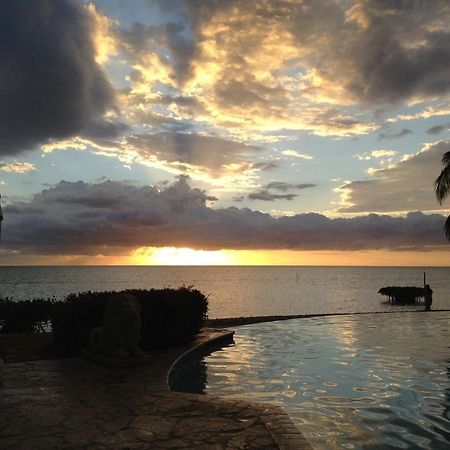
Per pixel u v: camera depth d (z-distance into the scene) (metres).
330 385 9.61
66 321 11.98
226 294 82.75
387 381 9.93
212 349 14.14
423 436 6.70
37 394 7.74
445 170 24.61
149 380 8.73
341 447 6.30
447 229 24.61
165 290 13.92
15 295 77.00
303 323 21.55
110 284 139.38
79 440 5.66
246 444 5.52
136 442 5.59
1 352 11.30
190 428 6.08
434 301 59.06
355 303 58.88
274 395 8.81
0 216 6.34
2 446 5.47
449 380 10.05
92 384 8.41
